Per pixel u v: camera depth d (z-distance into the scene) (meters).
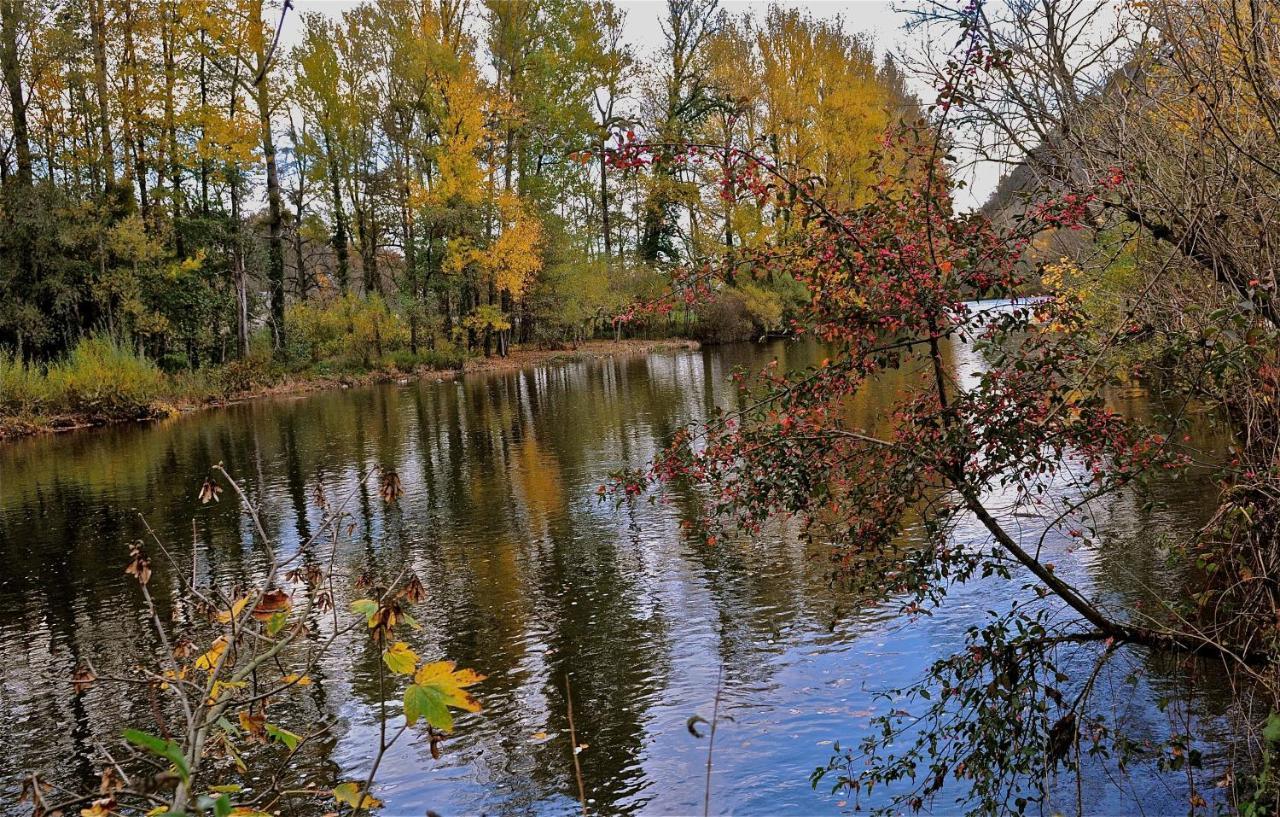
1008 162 4.39
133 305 24.30
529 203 34.66
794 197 4.15
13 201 23.41
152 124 26.09
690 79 37.22
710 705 4.86
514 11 34.69
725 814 3.84
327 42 31.84
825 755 4.26
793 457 4.28
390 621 1.91
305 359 28.98
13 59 24.28
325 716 5.01
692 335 39.62
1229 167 3.58
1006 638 5.23
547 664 5.55
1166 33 3.66
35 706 5.42
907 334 4.18
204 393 23.70
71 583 7.97
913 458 4.04
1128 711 4.34
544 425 15.97
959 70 4.07
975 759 3.76
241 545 8.86
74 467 14.34
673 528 8.47
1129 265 4.98
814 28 33.56
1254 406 3.51
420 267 33.88
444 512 9.77
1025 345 4.08
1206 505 7.33
